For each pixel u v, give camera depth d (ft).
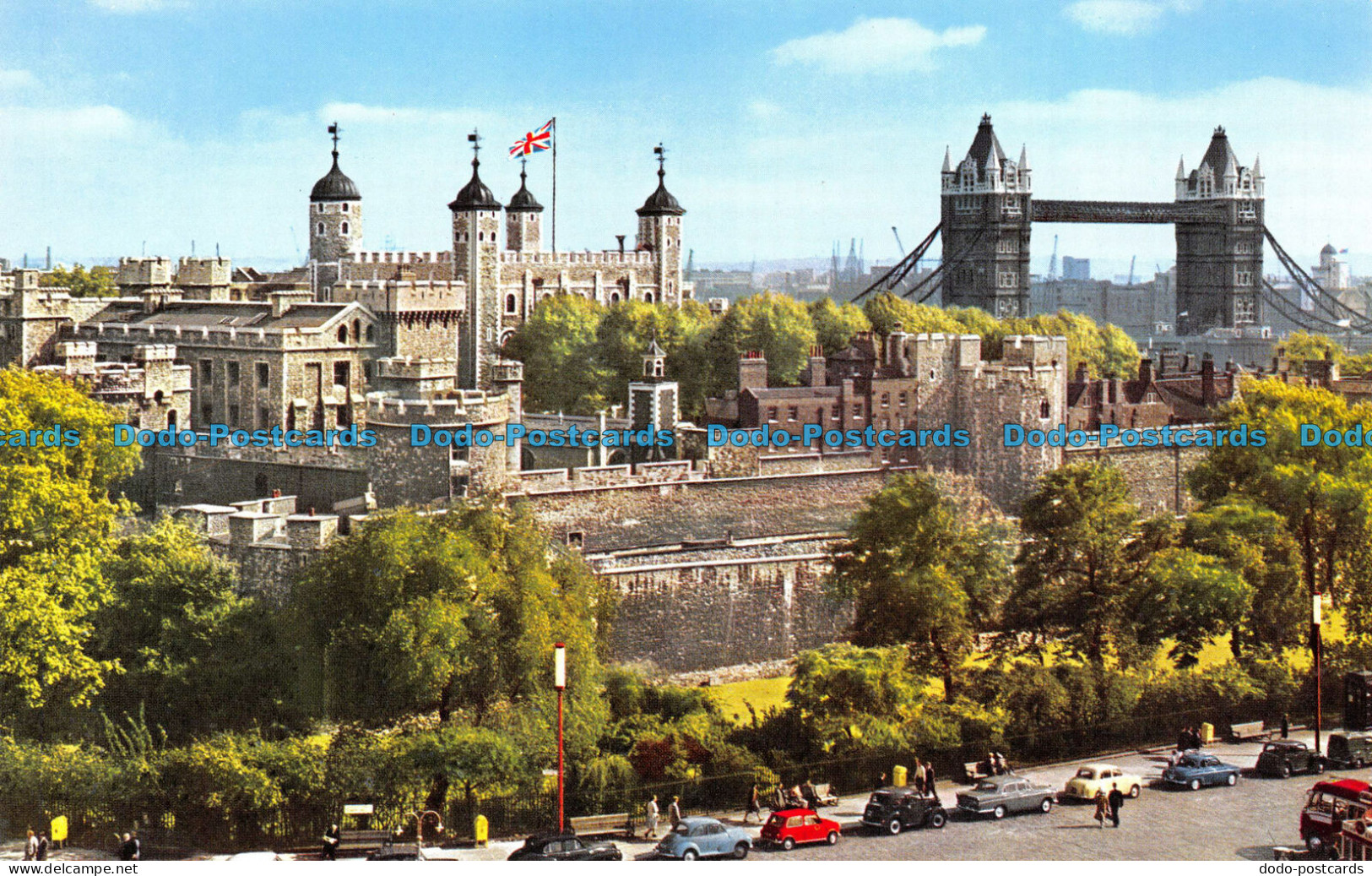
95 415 381.19
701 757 295.48
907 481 358.02
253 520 361.30
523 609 302.86
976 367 506.07
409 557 302.86
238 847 269.03
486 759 278.26
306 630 311.88
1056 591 369.50
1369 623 388.37
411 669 293.02
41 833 272.72
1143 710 330.95
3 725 309.83
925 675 339.98
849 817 280.31
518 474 403.13
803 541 416.46
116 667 316.60
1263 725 335.26
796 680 319.88
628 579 363.97
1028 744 318.24
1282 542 388.16
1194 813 282.56
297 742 287.48
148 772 278.26
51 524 341.21
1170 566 364.99
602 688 320.09
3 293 654.94
